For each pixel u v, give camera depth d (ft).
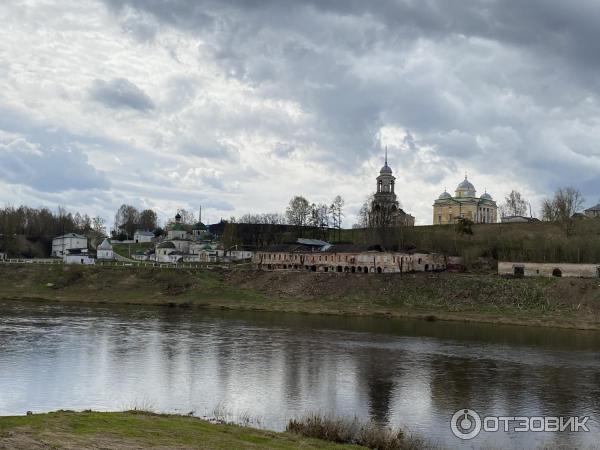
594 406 219.00
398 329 402.11
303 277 571.69
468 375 265.54
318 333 380.58
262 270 619.26
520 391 238.48
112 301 543.39
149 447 127.03
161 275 599.57
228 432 152.56
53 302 536.01
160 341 339.77
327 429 166.20
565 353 321.52
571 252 559.79
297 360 293.02
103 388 232.73
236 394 227.40
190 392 229.25
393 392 234.58
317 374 263.08
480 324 429.38
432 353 316.60
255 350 317.63
